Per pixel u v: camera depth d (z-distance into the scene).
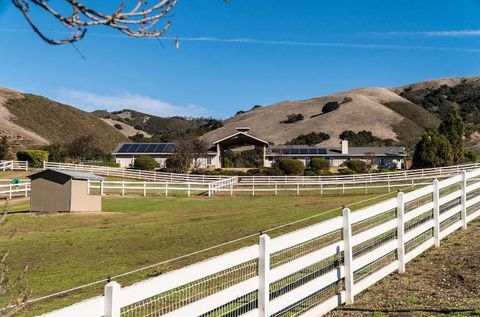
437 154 58.47
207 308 6.54
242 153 87.94
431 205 12.67
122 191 38.41
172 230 20.50
